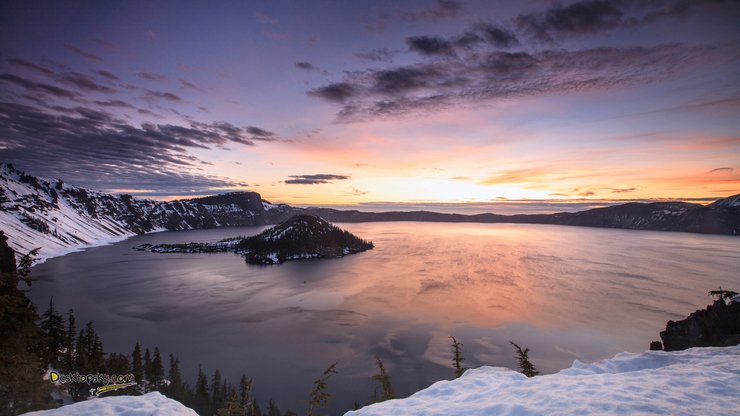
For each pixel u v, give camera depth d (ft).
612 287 551.18
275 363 303.27
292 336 363.76
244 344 345.31
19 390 66.13
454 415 31.58
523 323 388.37
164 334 374.84
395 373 275.18
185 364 305.12
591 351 315.58
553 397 31.83
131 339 361.71
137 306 485.97
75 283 649.61
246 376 281.33
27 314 69.56
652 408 27.76
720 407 27.53
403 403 37.52
